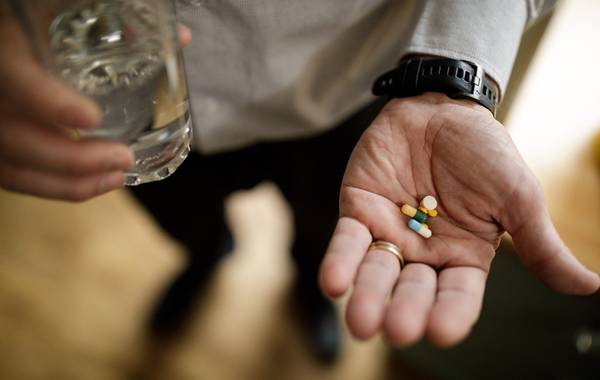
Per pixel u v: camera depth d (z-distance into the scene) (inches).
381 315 10.9
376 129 13.1
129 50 9.8
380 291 11.2
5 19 9.9
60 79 10.0
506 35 12.9
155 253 29.0
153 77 10.2
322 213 21.1
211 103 15.2
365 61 15.3
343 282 11.1
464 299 11.3
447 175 12.5
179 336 26.5
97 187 11.7
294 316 27.2
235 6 12.7
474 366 22.8
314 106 16.3
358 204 12.6
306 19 13.4
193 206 20.7
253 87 14.8
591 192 14.6
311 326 26.6
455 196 12.5
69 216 30.0
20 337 26.0
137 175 11.9
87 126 10.1
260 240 29.9
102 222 29.9
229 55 13.9
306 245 23.8
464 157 12.2
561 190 14.6
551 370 20.3
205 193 20.2
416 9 13.8
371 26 14.8
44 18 9.4
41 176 11.2
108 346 26.1
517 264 16.8
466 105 12.8
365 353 26.2
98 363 25.6
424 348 23.6
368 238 12.1
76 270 28.3
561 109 15.5
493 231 12.3
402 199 12.8
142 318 27.0
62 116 9.8
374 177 12.8
